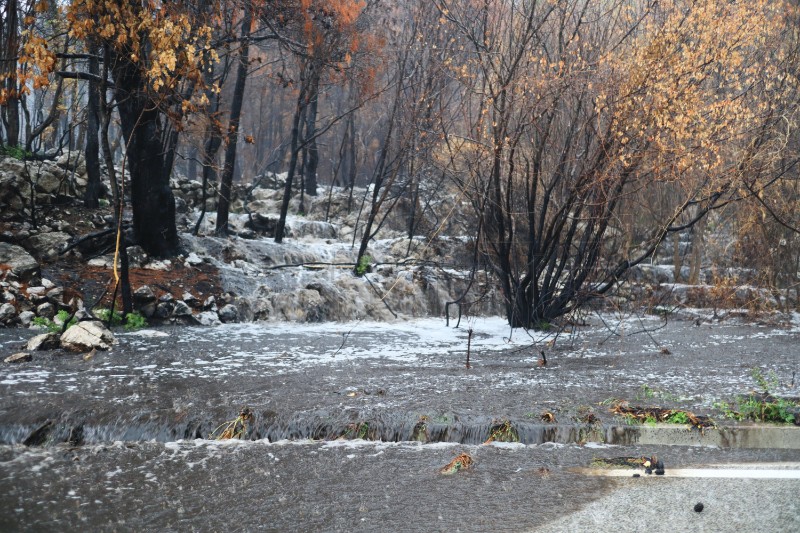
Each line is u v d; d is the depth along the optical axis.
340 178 50.28
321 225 26.97
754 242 21.38
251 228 24.34
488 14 15.96
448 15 15.95
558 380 10.55
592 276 16.44
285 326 17.03
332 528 5.38
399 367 11.57
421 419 7.98
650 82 13.64
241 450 7.30
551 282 16.83
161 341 13.45
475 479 6.54
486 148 14.89
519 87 14.55
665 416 8.17
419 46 22.64
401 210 29.00
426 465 6.92
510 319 17.42
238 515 5.61
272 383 9.85
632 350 14.12
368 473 6.66
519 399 9.10
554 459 7.16
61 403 8.25
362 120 40.69
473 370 11.39
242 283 18.41
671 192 20.97
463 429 7.82
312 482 6.40
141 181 17.27
